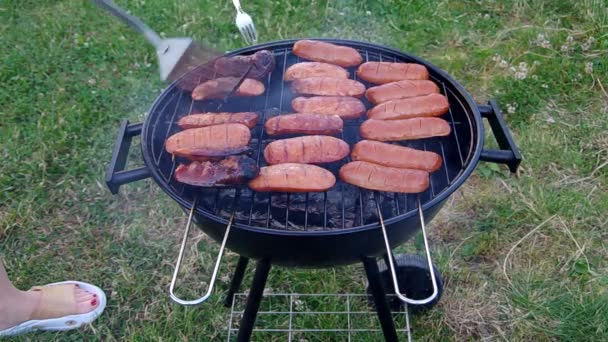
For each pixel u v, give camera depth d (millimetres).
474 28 3123
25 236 2266
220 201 1417
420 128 1479
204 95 1597
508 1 3248
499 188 2373
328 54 1709
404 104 1542
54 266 2174
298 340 1932
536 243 2178
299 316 1987
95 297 2002
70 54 3045
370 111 1565
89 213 2350
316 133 1485
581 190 2336
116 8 1608
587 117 2617
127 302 2049
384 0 3275
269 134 1496
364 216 1401
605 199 2281
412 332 1945
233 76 1635
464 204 2328
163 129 1566
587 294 1989
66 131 2623
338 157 1409
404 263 1878
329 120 1483
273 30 3102
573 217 2230
